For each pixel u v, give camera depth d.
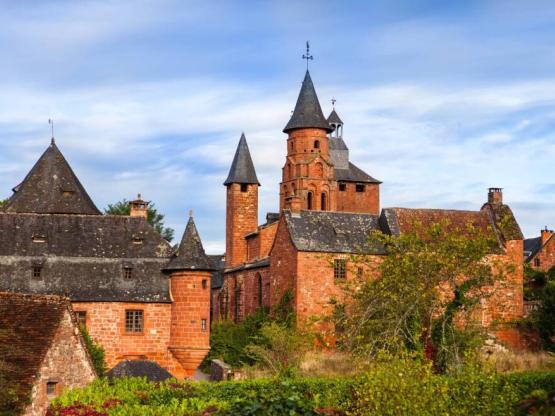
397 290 47.19
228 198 90.69
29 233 63.75
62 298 42.03
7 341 39.31
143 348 61.38
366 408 24.28
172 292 62.75
